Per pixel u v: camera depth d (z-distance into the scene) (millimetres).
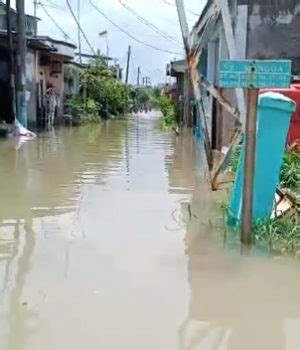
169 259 5406
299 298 4516
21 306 4250
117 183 9562
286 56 12539
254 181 6051
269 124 6055
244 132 6168
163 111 40219
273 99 6020
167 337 3807
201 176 10438
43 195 8406
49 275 4926
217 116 14352
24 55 18844
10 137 17531
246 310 4273
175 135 20688
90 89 34375
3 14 22469
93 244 5895
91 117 30234
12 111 19469
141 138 19078
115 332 3848
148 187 9227
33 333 3816
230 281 4852
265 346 3725
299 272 5078
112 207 7691
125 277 4895
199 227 6605
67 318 4059
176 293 4559
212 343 3740
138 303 4348
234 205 6539
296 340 3812
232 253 5578
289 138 9336
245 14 12500
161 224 6766
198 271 5062
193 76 7387
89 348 3629
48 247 5766
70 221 6883
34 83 22438
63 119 26844
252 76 5516
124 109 44406
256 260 5379
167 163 12305
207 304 4355
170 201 8148
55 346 3646
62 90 27078
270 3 12453
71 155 13422
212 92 7250
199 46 7465
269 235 5910
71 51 26812
